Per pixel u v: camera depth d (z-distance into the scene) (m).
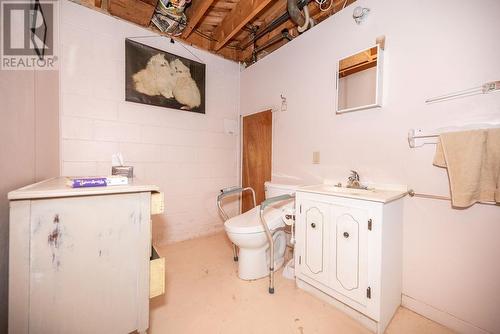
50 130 1.48
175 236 2.46
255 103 2.67
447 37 1.25
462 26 1.20
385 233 1.22
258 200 2.63
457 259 1.23
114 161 1.75
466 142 1.13
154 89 2.23
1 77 0.87
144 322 1.01
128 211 0.95
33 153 1.18
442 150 1.23
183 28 2.26
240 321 1.29
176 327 1.24
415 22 1.37
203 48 2.61
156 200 1.03
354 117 1.69
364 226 1.23
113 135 2.04
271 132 2.45
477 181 1.10
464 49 1.19
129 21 2.11
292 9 1.85
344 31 1.74
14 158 0.97
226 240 2.54
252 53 2.68
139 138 2.19
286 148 2.27
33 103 1.18
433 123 1.30
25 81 1.09
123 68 2.08
